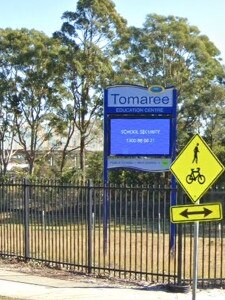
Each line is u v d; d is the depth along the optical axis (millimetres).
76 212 13406
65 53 46656
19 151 59625
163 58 46438
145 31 46750
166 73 46281
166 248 15922
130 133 16625
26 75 49875
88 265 12203
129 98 16609
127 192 13672
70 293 10359
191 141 8539
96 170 51906
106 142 16734
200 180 8516
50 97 49406
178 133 45031
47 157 56469
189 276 11586
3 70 50094
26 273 12234
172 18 46875
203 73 46188
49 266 12922
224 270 12508
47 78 48750
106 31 47031
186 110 45469
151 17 46594
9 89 50312
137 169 16594
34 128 51656
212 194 11344
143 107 16562
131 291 10492
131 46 47094
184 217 8422
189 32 46906
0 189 14953
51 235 14438
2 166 54844
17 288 10781
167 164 16484
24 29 49906
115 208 12648
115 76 47250
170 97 16484
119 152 16672
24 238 13633
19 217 14547
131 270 11805
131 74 46969
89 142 52000
